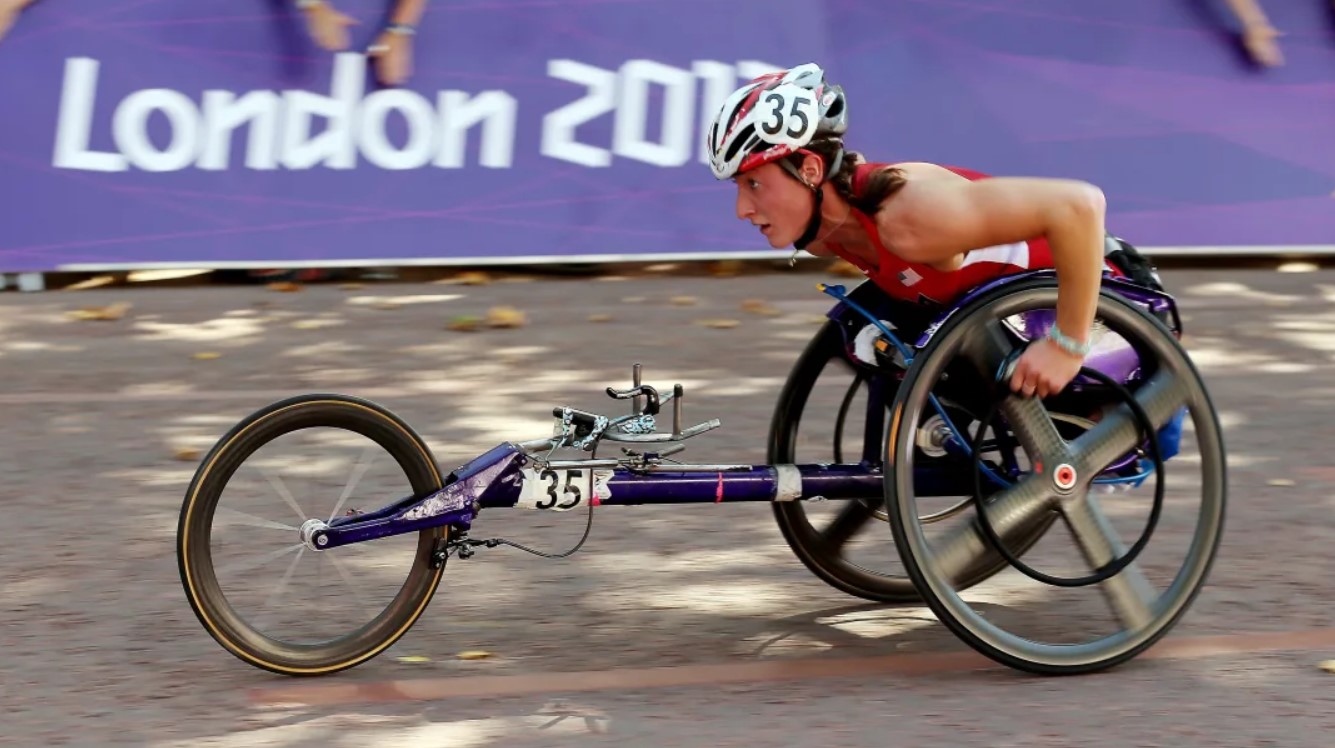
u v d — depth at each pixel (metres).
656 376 6.95
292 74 8.48
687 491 4.07
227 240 8.38
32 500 5.36
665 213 8.67
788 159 3.78
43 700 3.81
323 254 8.42
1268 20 9.07
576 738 3.61
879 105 8.75
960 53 8.86
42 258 8.28
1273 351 7.54
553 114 8.64
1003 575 4.77
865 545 4.93
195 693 3.87
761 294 8.48
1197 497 5.46
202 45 8.45
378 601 4.46
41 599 4.48
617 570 4.77
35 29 8.37
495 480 3.98
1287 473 5.76
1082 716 3.75
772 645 4.23
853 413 6.31
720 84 8.74
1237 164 8.98
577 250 8.59
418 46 8.57
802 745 3.57
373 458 4.77
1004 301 3.89
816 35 8.80
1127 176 8.89
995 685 3.96
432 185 8.55
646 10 8.76
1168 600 4.06
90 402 6.56
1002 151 8.80
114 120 8.37
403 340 7.55
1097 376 3.98
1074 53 8.95
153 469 5.70
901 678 4.01
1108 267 4.08
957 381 4.14
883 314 4.27
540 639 4.24
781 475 4.12
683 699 3.85
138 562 4.79
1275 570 4.78
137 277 8.80
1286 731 3.66
